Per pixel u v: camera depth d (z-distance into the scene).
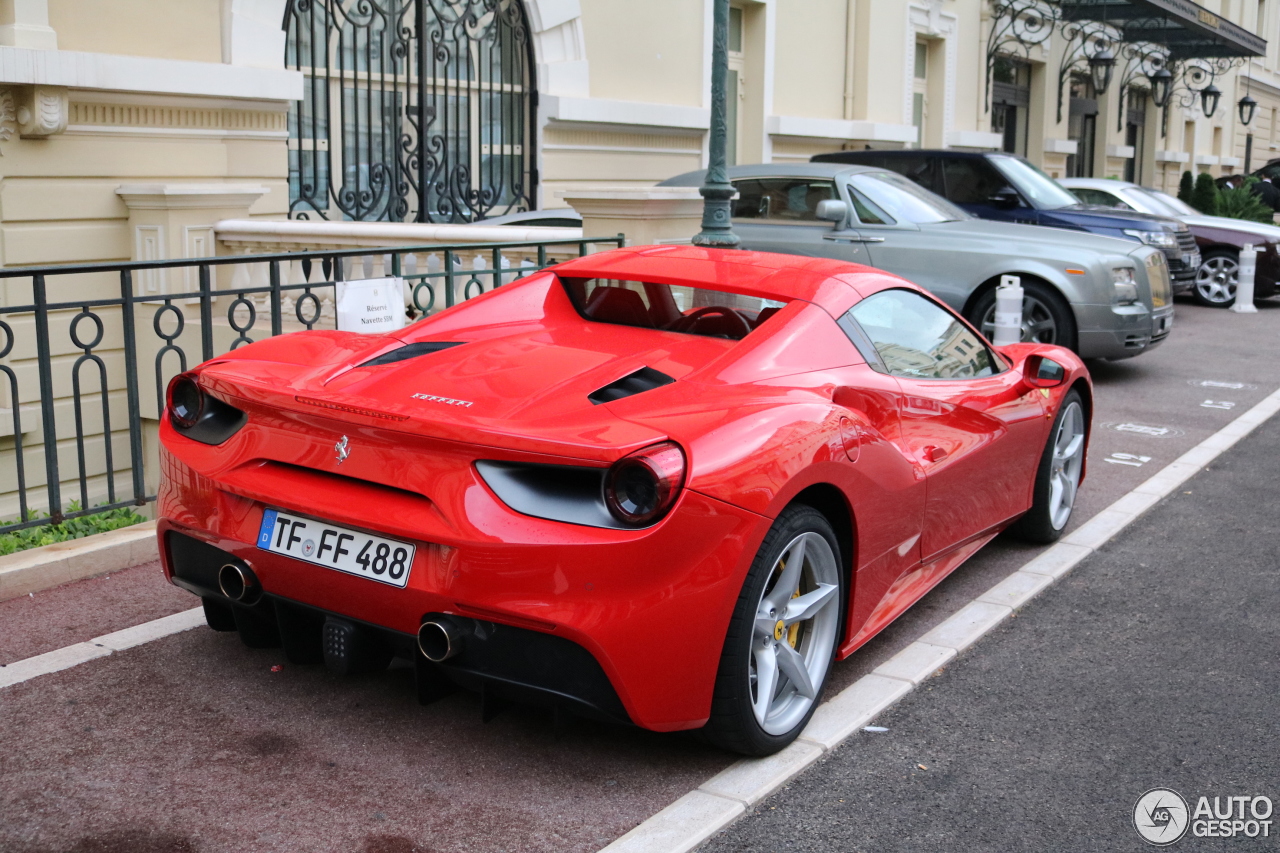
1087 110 24.23
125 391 8.34
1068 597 4.45
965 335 4.33
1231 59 32.09
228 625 3.43
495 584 2.58
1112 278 8.66
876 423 3.49
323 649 2.99
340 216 10.41
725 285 3.58
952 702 3.46
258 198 8.78
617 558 2.54
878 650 3.82
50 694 3.25
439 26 11.06
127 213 8.18
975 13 19.75
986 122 20.55
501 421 2.69
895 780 2.97
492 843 2.59
